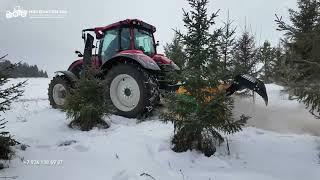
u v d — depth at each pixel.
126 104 6.89
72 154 4.39
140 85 6.54
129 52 7.16
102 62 8.13
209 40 4.30
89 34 8.02
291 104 7.78
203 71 4.28
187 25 4.34
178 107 4.29
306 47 5.20
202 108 4.25
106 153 4.39
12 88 4.05
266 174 3.68
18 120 6.87
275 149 4.37
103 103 5.94
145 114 6.64
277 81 8.13
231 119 4.39
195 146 4.39
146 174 3.62
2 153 4.01
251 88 5.14
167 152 4.29
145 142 4.68
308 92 4.43
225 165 3.97
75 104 5.82
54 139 5.13
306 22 5.75
